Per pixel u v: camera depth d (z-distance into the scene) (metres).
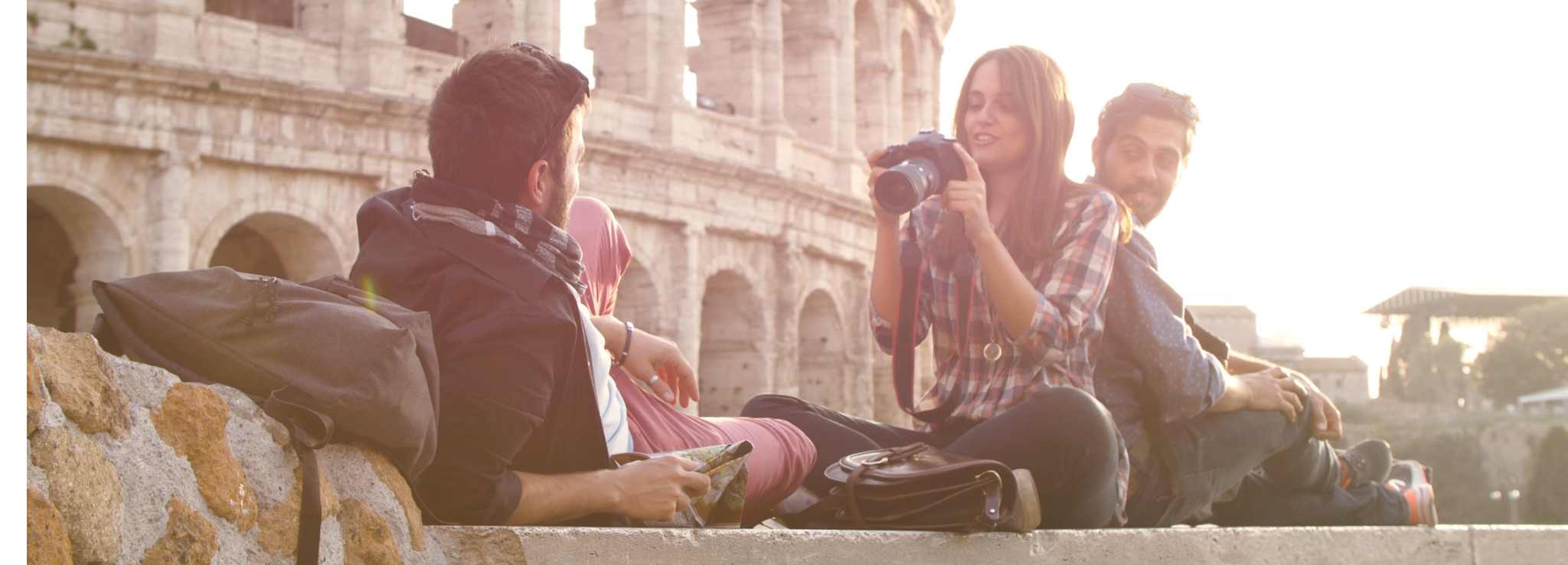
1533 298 91.62
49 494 2.60
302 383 3.51
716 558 4.27
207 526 3.06
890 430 6.75
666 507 4.66
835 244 53.91
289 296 3.64
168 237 32.94
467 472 4.16
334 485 3.56
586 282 5.82
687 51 49.59
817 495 6.13
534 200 4.73
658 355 5.80
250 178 35.00
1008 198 6.68
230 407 3.31
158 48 33.12
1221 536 5.83
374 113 36.34
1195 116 7.72
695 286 45.94
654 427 5.50
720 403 49.94
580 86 4.86
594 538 4.06
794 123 54.78
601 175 42.62
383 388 3.59
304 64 36.44
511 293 4.35
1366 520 7.91
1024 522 5.04
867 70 59.09
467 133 4.61
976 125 6.57
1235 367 8.23
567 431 4.66
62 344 2.89
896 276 7.00
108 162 32.62
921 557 4.82
